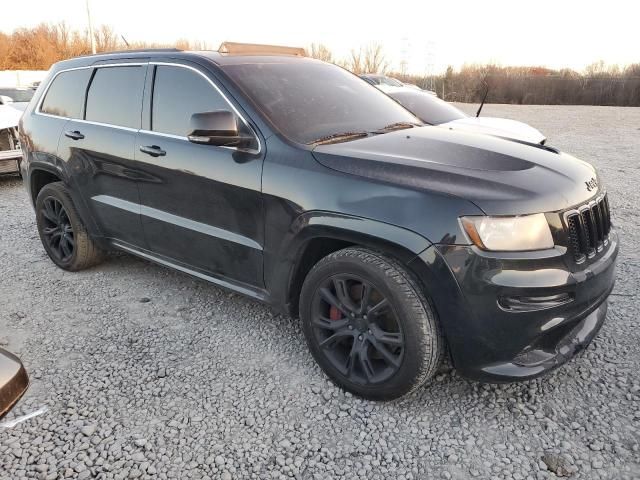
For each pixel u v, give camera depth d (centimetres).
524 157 280
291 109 313
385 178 252
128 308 382
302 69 361
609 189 727
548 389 279
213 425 259
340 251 268
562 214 241
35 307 386
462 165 261
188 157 322
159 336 343
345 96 352
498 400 272
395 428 255
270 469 231
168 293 407
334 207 258
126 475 228
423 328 243
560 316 238
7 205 680
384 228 243
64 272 452
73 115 414
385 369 263
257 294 315
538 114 2088
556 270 235
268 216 288
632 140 1270
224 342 334
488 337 236
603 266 256
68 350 327
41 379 297
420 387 273
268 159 288
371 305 262
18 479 226
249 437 250
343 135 306
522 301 232
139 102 361
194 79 332
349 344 285
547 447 240
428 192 239
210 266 338
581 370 294
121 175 370
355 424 258
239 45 375
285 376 297
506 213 230
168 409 271
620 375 289
